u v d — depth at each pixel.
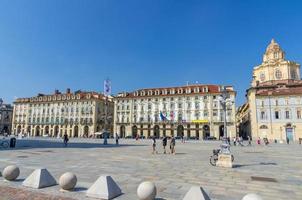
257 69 92.25
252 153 25.62
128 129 92.31
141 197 6.63
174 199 7.25
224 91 16.66
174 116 86.50
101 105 101.69
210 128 80.94
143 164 15.00
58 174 11.14
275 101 72.50
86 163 15.06
